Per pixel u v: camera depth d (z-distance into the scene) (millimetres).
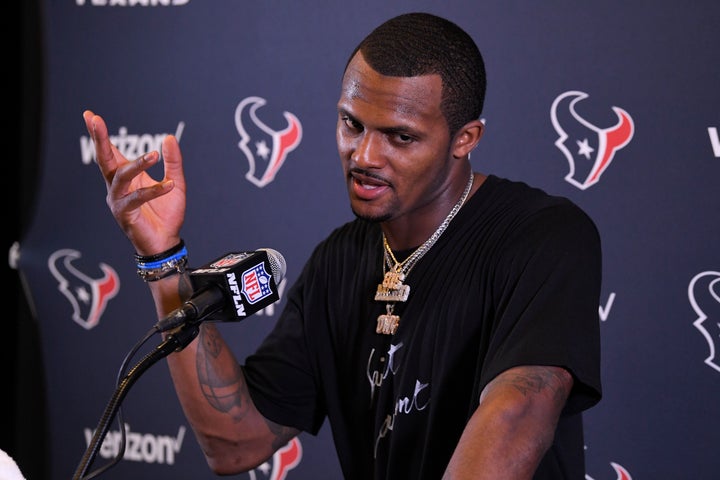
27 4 5504
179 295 2783
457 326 2795
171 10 5270
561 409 2395
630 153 4406
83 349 5574
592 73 4453
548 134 4547
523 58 4570
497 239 2807
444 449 2811
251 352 5254
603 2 4414
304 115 5066
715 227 4285
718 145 4270
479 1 4637
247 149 5184
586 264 2646
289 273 5148
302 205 5105
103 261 5504
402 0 4828
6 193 5590
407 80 2574
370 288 3059
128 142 5391
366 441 3076
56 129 5520
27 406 5668
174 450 5441
